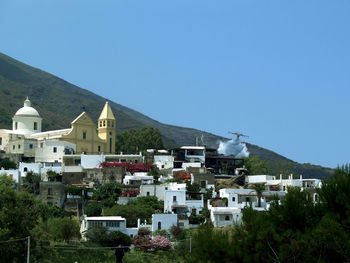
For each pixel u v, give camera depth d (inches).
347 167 1721.2
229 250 1533.0
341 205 1615.4
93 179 5556.1
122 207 4532.5
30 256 3129.9
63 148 5979.3
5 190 3316.9
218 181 5723.4
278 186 5753.0
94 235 3836.1
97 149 6451.8
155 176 5753.0
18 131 6697.8
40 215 3804.1
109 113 6653.5
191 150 6520.7
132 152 7165.4
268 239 1558.8
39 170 5570.9
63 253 3481.8
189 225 4439.0
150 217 4576.8
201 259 1539.1
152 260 3472.0
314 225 1626.5
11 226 3105.3
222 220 4471.0
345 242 1493.6
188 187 5191.9
